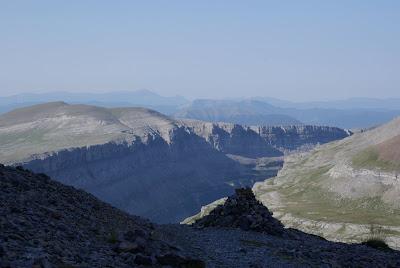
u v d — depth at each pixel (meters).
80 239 23.75
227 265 30.22
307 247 43.72
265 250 38.97
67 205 31.67
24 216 24.08
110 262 20.88
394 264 38.50
